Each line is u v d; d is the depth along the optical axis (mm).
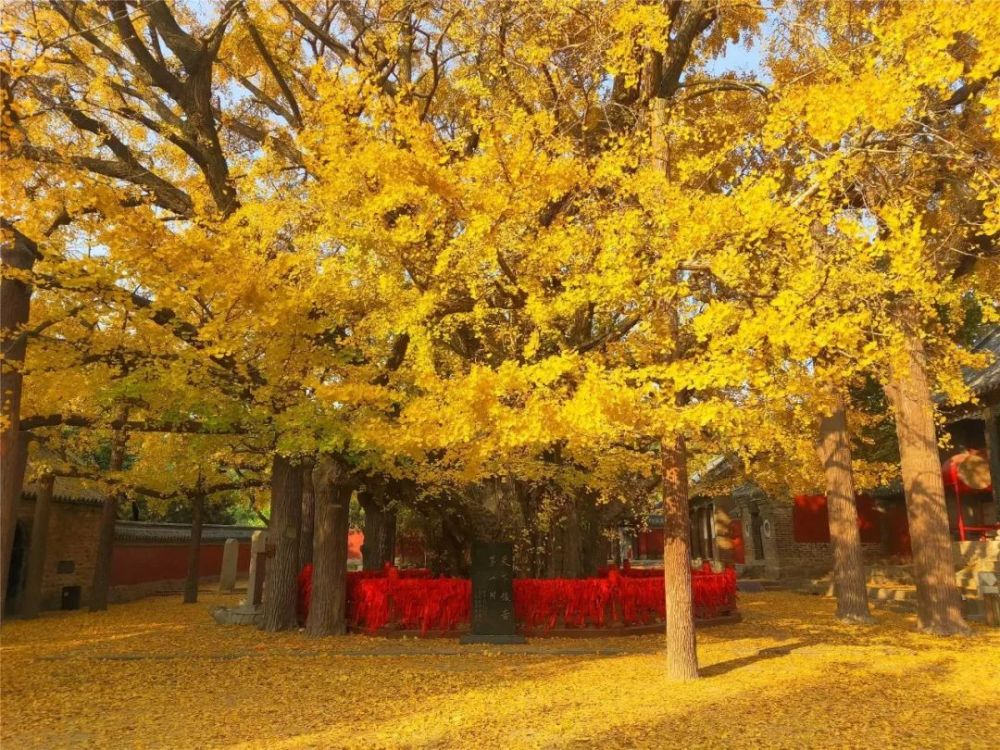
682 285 6641
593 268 6980
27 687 8539
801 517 25016
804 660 9680
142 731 6578
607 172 6852
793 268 6289
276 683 8633
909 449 12656
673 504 8688
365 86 7332
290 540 13594
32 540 16969
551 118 7496
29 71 6898
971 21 4875
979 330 20281
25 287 9305
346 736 6316
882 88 5121
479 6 9086
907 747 5836
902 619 14227
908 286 5816
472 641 11594
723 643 11359
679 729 6367
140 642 12188
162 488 16844
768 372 6453
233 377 9422
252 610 15078
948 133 7391
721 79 10273
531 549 14664
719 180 9148
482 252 7129
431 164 6691
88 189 7074
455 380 6992
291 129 11680
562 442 10570
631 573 15859
